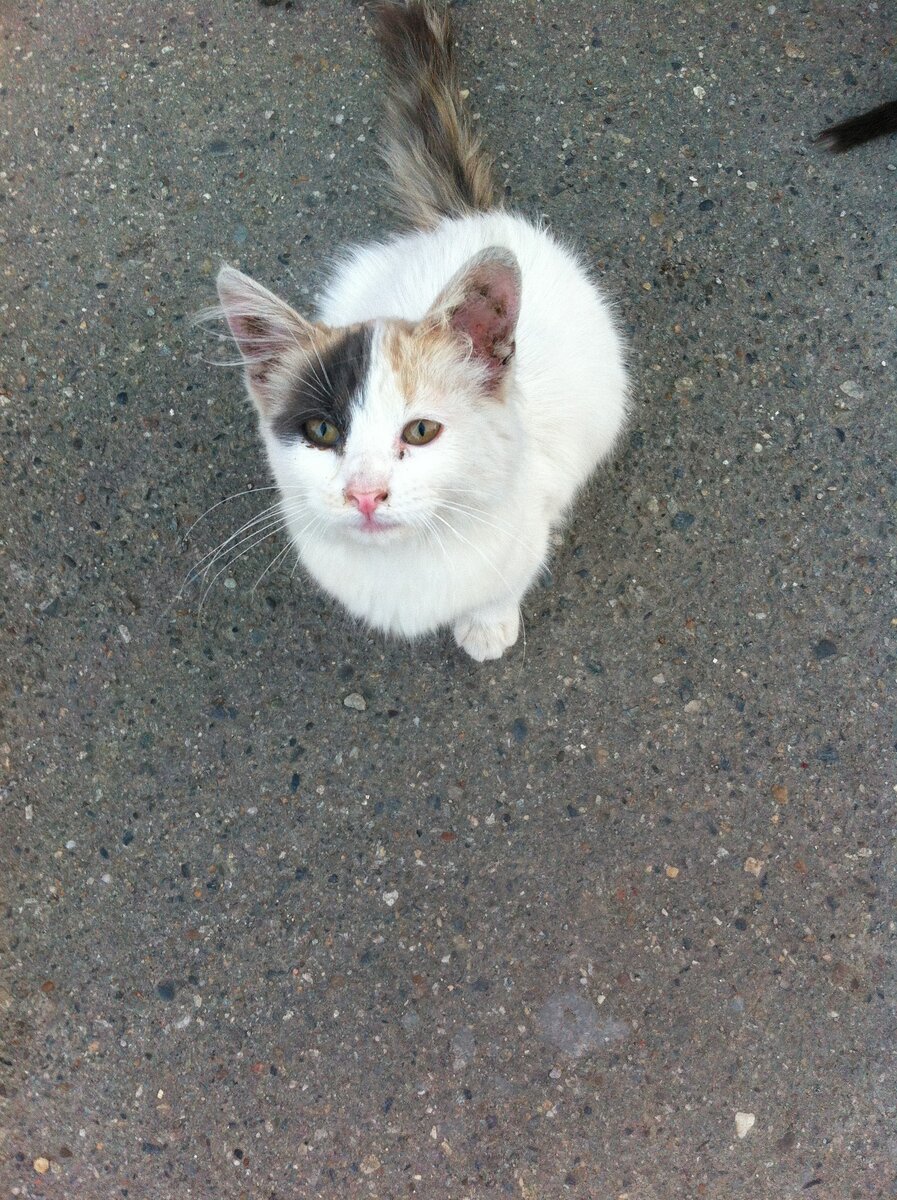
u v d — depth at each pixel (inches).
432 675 29.2
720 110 30.7
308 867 28.8
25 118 30.9
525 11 30.9
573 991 28.2
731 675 29.1
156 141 30.9
